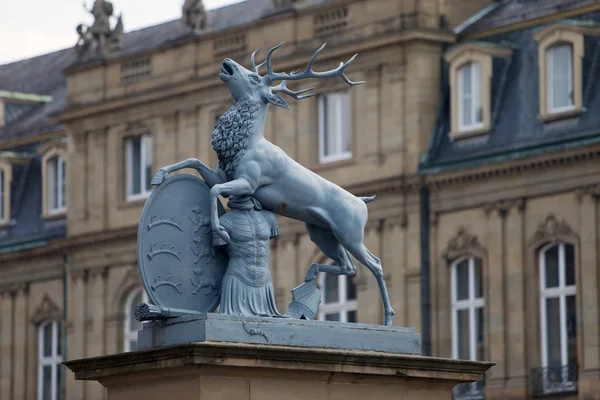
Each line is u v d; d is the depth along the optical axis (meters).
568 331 63.53
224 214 20.47
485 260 65.81
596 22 64.25
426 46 68.69
